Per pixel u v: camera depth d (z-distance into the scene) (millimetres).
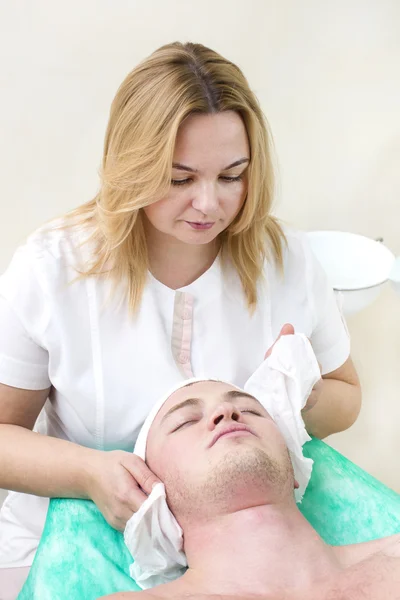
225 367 1315
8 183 1857
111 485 1136
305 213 2164
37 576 1104
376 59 2070
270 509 1086
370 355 2271
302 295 1378
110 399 1267
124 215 1145
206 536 1084
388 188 2199
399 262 1617
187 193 1098
